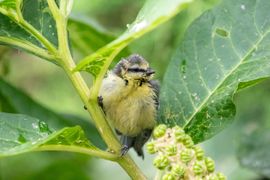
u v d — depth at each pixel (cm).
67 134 623
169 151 615
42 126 676
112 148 670
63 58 686
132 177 670
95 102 675
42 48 742
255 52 758
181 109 764
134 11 1529
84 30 1093
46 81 1794
